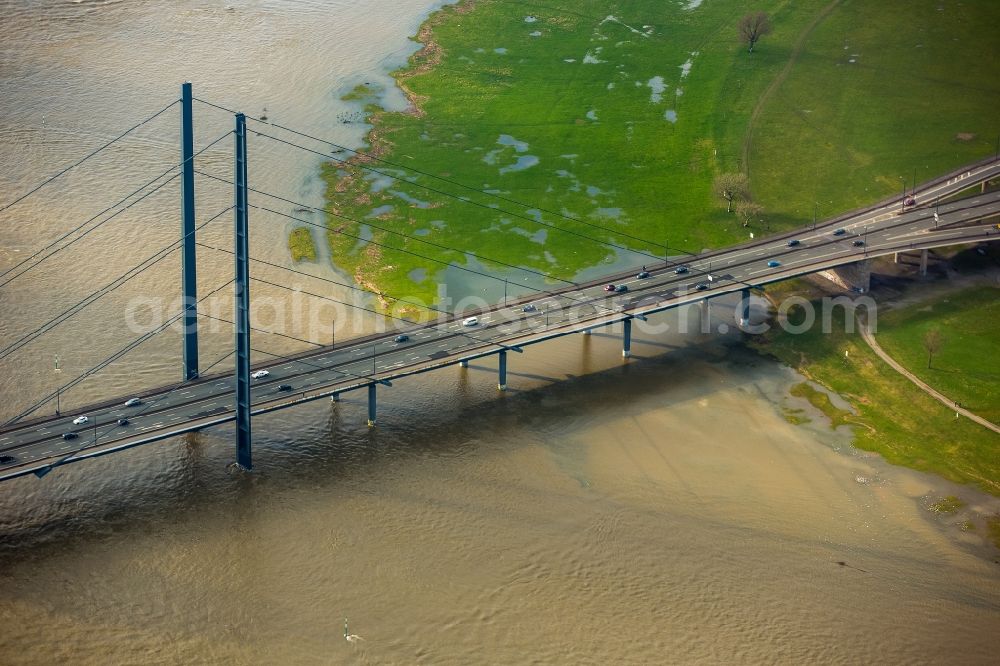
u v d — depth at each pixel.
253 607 194.62
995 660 189.12
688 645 190.38
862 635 193.12
